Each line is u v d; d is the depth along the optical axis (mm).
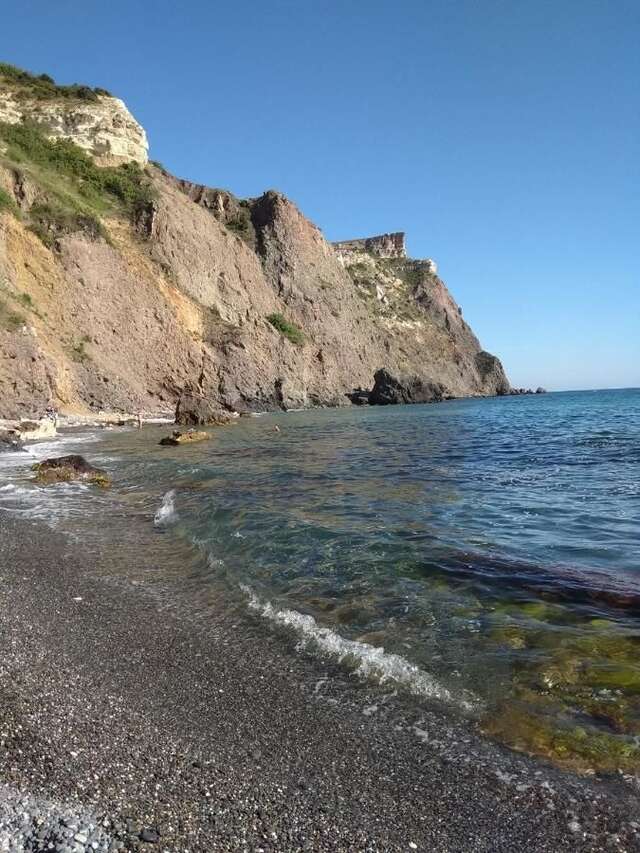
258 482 17250
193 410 44531
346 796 3926
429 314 145750
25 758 4129
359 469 20156
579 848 3473
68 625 6812
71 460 18422
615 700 5102
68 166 70938
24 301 45844
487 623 6777
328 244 112562
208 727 4742
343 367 99562
